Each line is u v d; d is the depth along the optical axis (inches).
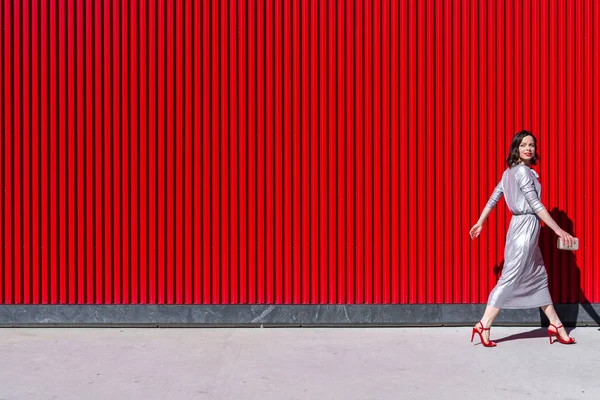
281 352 233.0
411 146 271.3
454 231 272.4
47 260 269.0
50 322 269.6
